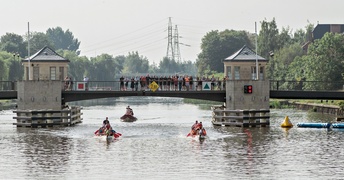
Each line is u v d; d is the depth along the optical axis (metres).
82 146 97.19
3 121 133.12
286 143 99.31
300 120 134.00
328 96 125.25
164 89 127.50
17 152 92.38
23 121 120.69
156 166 82.75
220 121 123.38
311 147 95.62
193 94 125.12
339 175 77.69
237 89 124.00
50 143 99.81
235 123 120.94
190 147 96.06
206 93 125.06
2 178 77.00
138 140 103.00
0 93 124.69
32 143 99.81
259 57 135.88
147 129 117.81
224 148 95.06
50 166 82.94
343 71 187.00
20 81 123.56
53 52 135.25
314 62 188.50
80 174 78.62
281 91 125.44
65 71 134.12
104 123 107.94
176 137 106.31
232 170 80.31
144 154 90.50
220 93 125.19
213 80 131.00
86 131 113.62
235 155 89.56
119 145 97.94
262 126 121.31
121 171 80.00
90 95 125.25
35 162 85.38
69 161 85.94
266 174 78.25
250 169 80.88
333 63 186.88
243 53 136.00
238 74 134.88
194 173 78.94
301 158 87.38
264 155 89.50
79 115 131.38
